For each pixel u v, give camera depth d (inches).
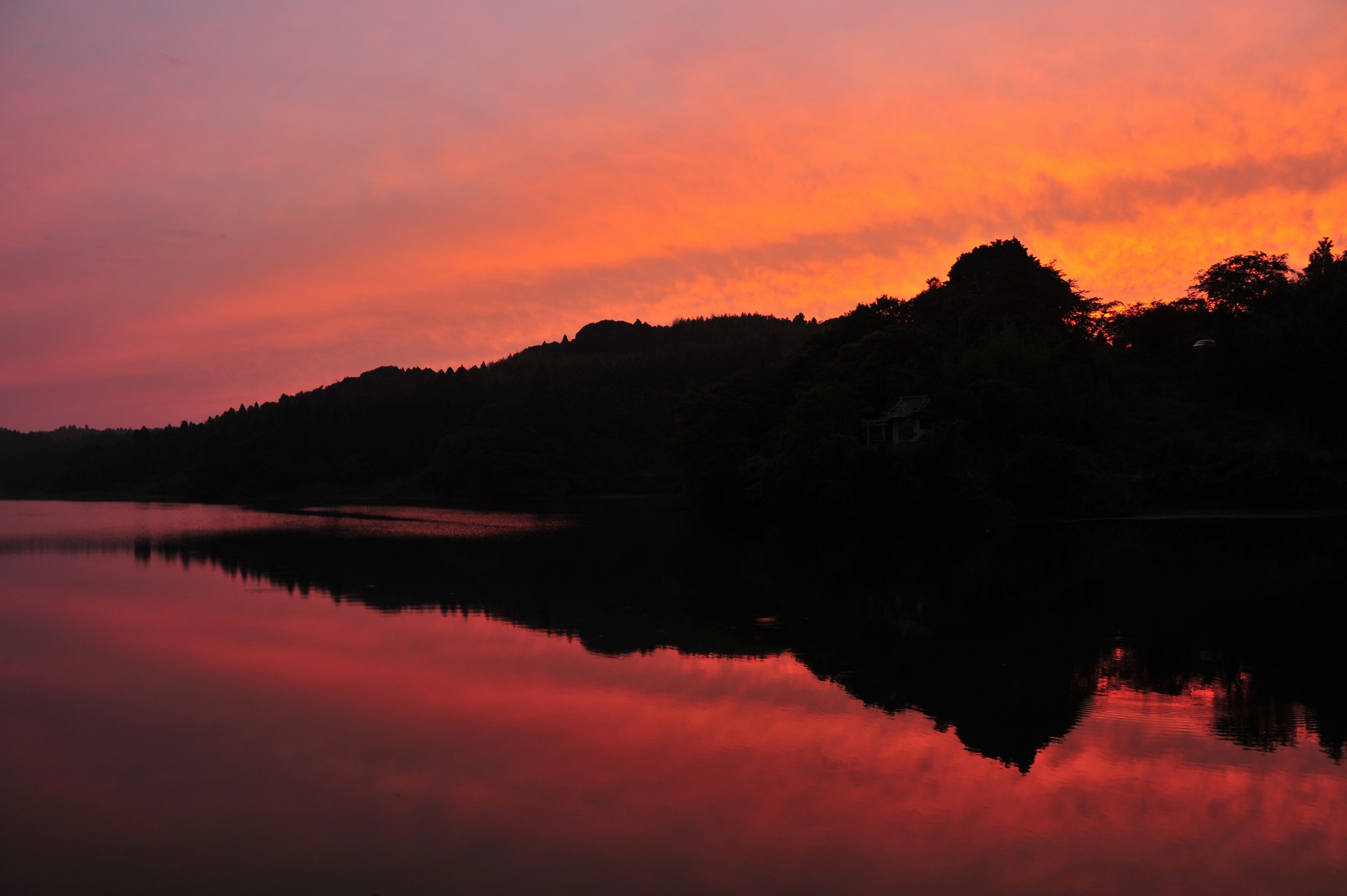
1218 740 701.9
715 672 909.8
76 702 803.4
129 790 600.1
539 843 518.3
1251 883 476.7
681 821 546.9
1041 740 700.7
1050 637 1072.2
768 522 3122.5
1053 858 503.8
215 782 612.1
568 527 2987.2
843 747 683.4
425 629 1136.2
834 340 3745.1
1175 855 508.4
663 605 1323.8
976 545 2103.8
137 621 1199.6
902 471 2554.1
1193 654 984.9
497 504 5147.6
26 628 1152.2
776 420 3572.8
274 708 783.7
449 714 764.6
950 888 468.4
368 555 2074.3
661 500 5364.2
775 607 1298.0
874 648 1021.8
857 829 538.3
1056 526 2487.7
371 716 757.9
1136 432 3437.5
